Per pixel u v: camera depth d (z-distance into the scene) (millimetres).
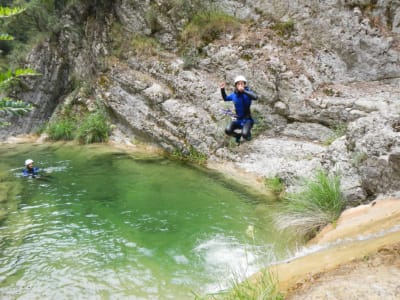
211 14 12375
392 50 10180
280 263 4672
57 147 13422
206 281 4793
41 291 4816
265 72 10508
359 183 6035
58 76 16734
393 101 8633
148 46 13477
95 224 6824
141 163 10859
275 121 10375
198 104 11484
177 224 6703
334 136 9031
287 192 7648
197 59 11984
